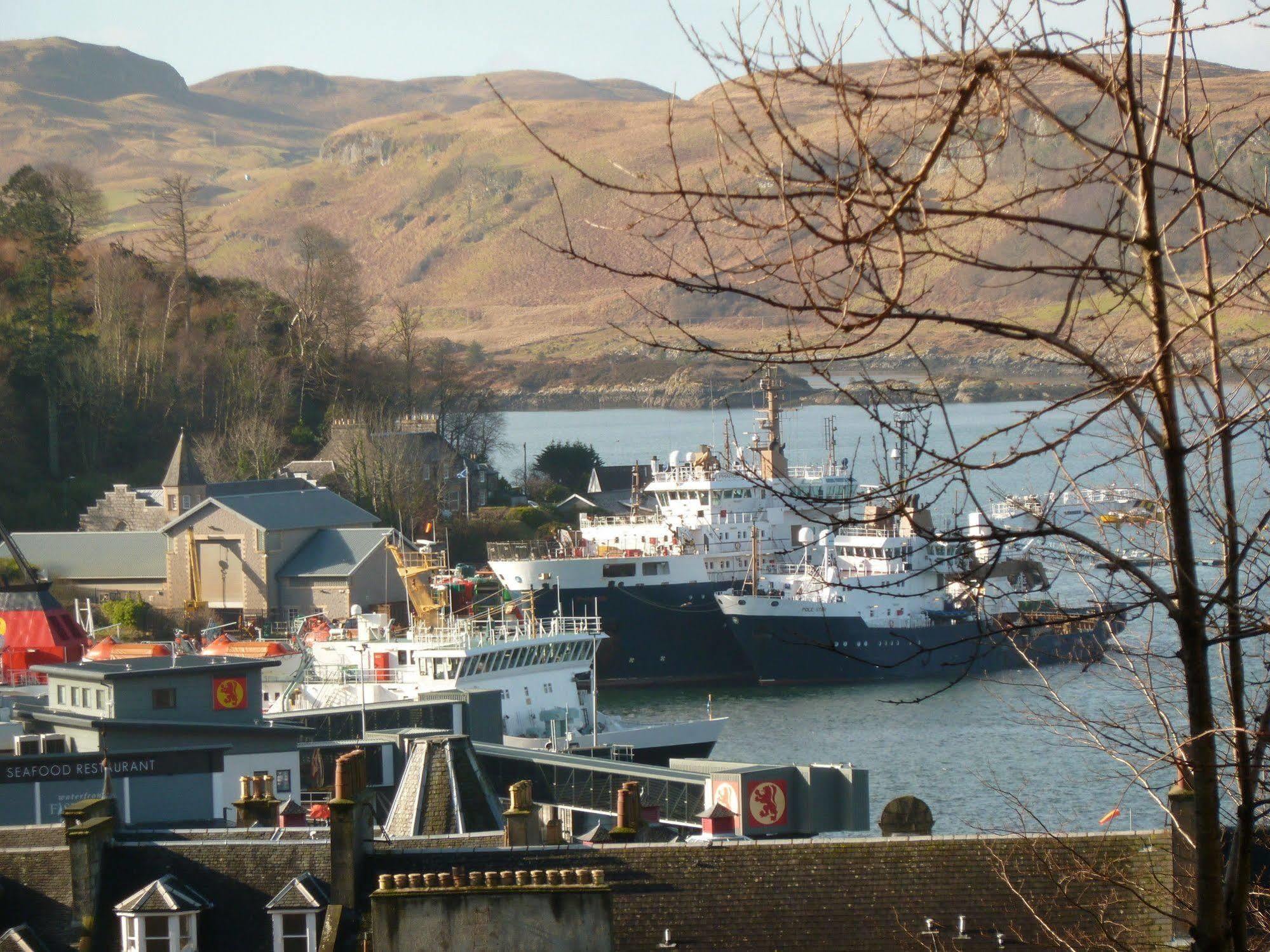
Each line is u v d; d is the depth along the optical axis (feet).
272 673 588.09
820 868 213.66
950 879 208.44
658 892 213.87
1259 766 99.14
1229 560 97.81
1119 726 155.02
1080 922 196.24
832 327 82.33
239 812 310.65
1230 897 98.07
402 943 174.29
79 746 388.37
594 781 392.47
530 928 175.63
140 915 219.00
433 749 300.81
